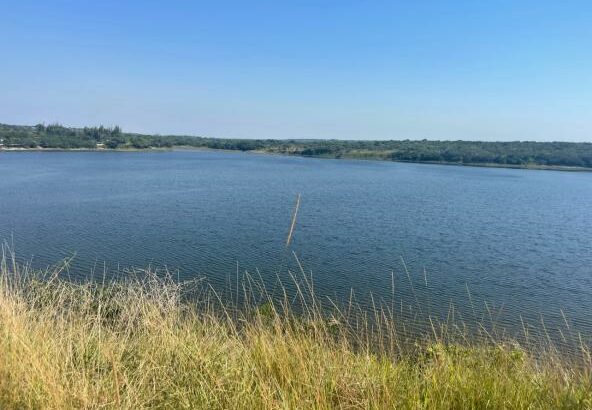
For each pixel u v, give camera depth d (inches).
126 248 1184.8
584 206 2583.7
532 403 148.0
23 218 1633.9
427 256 1235.9
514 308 808.9
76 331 196.2
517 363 195.8
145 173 4028.1
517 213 2231.8
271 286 756.6
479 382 156.3
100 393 148.7
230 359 171.6
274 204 2223.2
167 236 1368.1
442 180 4365.2
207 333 204.5
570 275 1090.7
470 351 211.8
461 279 1011.9
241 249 1211.2
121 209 1919.3
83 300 246.5
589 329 691.4
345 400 148.6
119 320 216.7
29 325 199.3
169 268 968.3
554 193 3383.4
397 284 916.0
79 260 1020.5
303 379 154.9
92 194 2425.0
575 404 148.7
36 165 4692.4
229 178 3816.4
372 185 3555.6
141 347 183.3
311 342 186.7
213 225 1589.6
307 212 2004.2
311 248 1264.8
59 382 148.9
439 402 145.9
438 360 193.9
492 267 1147.3
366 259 1157.7
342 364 173.0
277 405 138.8
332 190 3063.5
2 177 3299.7
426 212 2140.7
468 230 1699.1
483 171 6392.7
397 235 1534.2
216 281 837.2
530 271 1119.0
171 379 155.9
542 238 1589.6
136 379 158.1
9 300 218.8
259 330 195.0
